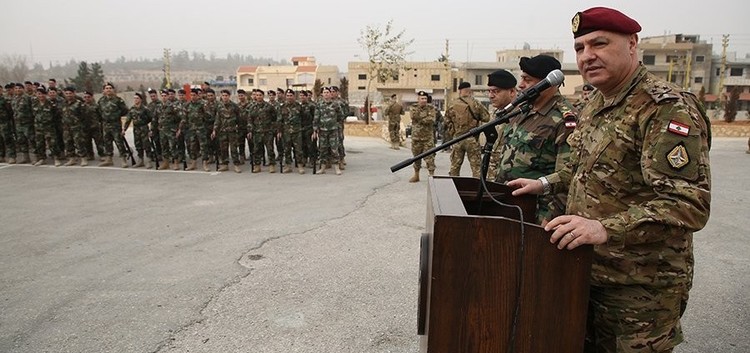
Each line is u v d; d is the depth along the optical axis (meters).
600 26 1.68
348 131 18.52
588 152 1.82
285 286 3.97
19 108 10.48
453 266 1.54
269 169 10.02
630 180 1.69
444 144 2.39
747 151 13.58
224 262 4.54
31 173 9.60
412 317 3.43
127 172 9.80
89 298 3.77
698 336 3.14
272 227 5.68
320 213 6.34
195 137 9.98
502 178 3.18
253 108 9.64
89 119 10.70
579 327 1.56
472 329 1.56
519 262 1.52
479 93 45.66
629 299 1.71
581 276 1.53
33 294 3.86
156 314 3.50
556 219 1.52
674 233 1.51
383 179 8.94
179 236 5.36
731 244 5.04
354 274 4.21
